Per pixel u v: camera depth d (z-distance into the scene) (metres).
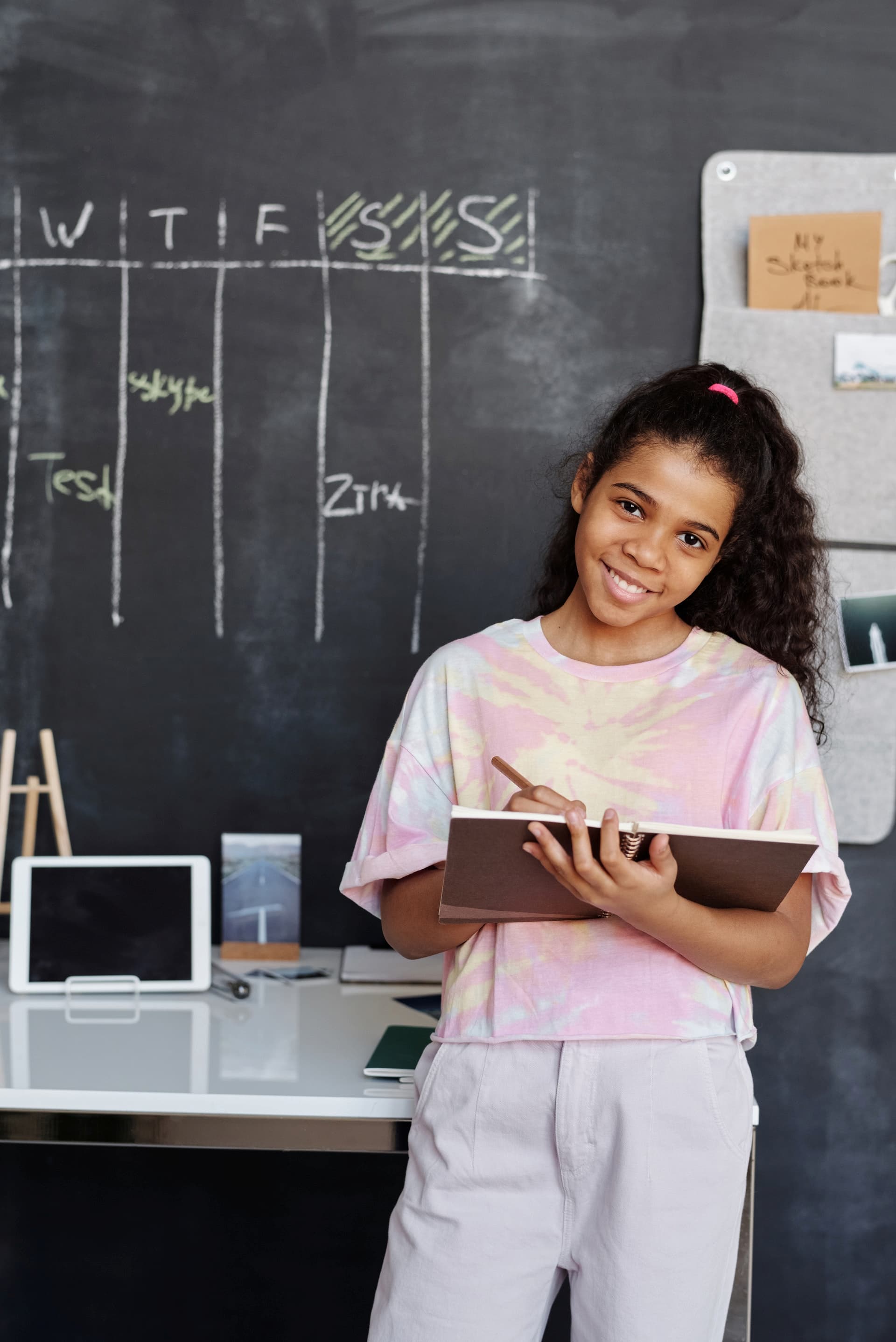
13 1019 1.51
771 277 1.85
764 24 1.87
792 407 1.86
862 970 1.89
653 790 1.08
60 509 1.89
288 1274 1.88
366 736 1.90
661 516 1.09
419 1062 1.21
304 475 1.89
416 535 1.89
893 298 1.86
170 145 1.88
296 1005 1.58
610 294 1.88
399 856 1.15
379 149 1.87
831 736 1.86
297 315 1.88
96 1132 1.23
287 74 1.87
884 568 1.86
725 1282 1.06
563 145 1.88
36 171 1.88
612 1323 1.01
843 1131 1.90
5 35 1.88
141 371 1.89
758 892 0.99
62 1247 1.87
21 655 1.90
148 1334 1.88
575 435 1.88
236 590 1.89
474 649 1.20
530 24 1.87
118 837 1.90
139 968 1.66
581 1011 1.04
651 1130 1.01
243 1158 1.88
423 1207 1.07
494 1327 1.04
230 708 1.90
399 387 1.88
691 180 1.88
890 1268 1.89
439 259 1.88
